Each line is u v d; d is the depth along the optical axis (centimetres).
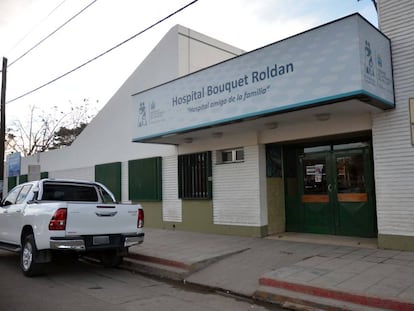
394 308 554
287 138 1084
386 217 883
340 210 1091
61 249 771
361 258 813
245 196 1173
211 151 1282
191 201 1346
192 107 1118
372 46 812
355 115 948
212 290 735
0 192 1744
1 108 1789
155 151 1513
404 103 868
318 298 620
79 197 992
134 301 655
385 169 887
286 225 1208
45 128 3766
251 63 954
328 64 806
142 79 1598
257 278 751
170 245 1078
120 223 852
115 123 1738
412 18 870
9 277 838
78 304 631
